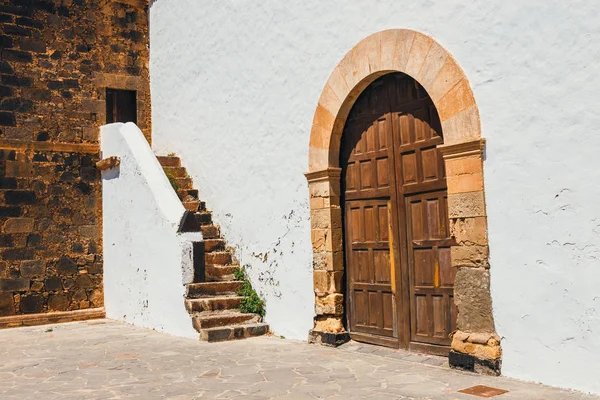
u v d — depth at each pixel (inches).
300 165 313.7
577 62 196.4
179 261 334.0
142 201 371.6
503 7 216.8
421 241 255.1
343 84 285.0
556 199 201.2
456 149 229.6
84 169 423.2
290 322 317.7
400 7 255.9
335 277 291.6
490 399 186.9
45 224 405.7
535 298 206.1
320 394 200.8
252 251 350.3
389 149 271.0
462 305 228.5
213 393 206.4
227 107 377.1
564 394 190.1
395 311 267.7
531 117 208.5
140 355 277.1
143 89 460.8
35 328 375.9
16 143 399.2
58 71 421.7
